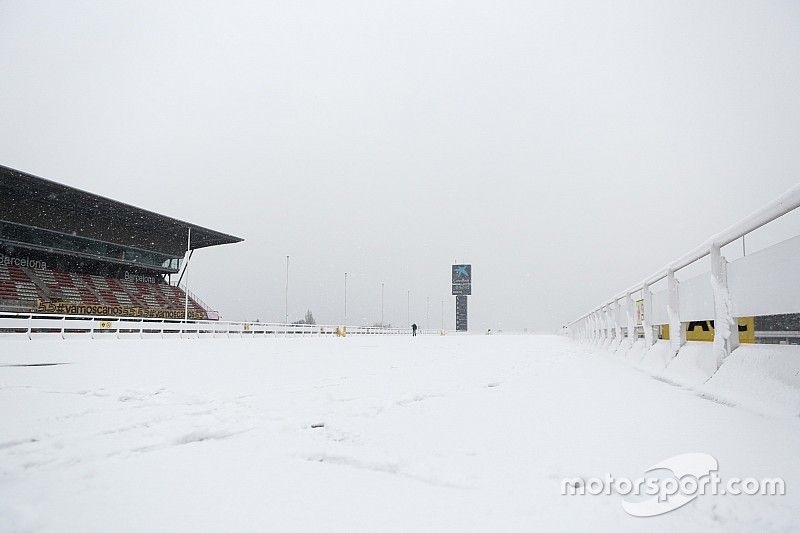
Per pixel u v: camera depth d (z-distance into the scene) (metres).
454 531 2.40
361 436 4.39
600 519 2.48
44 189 45.97
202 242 67.06
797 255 4.16
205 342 30.22
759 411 4.23
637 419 4.46
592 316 23.95
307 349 22.30
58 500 2.91
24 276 48.16
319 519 2.57
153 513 2.69
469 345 28.52
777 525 2.30
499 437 4.14
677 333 7.89
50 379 9.19
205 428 4.82
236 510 2.72
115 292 54.88
